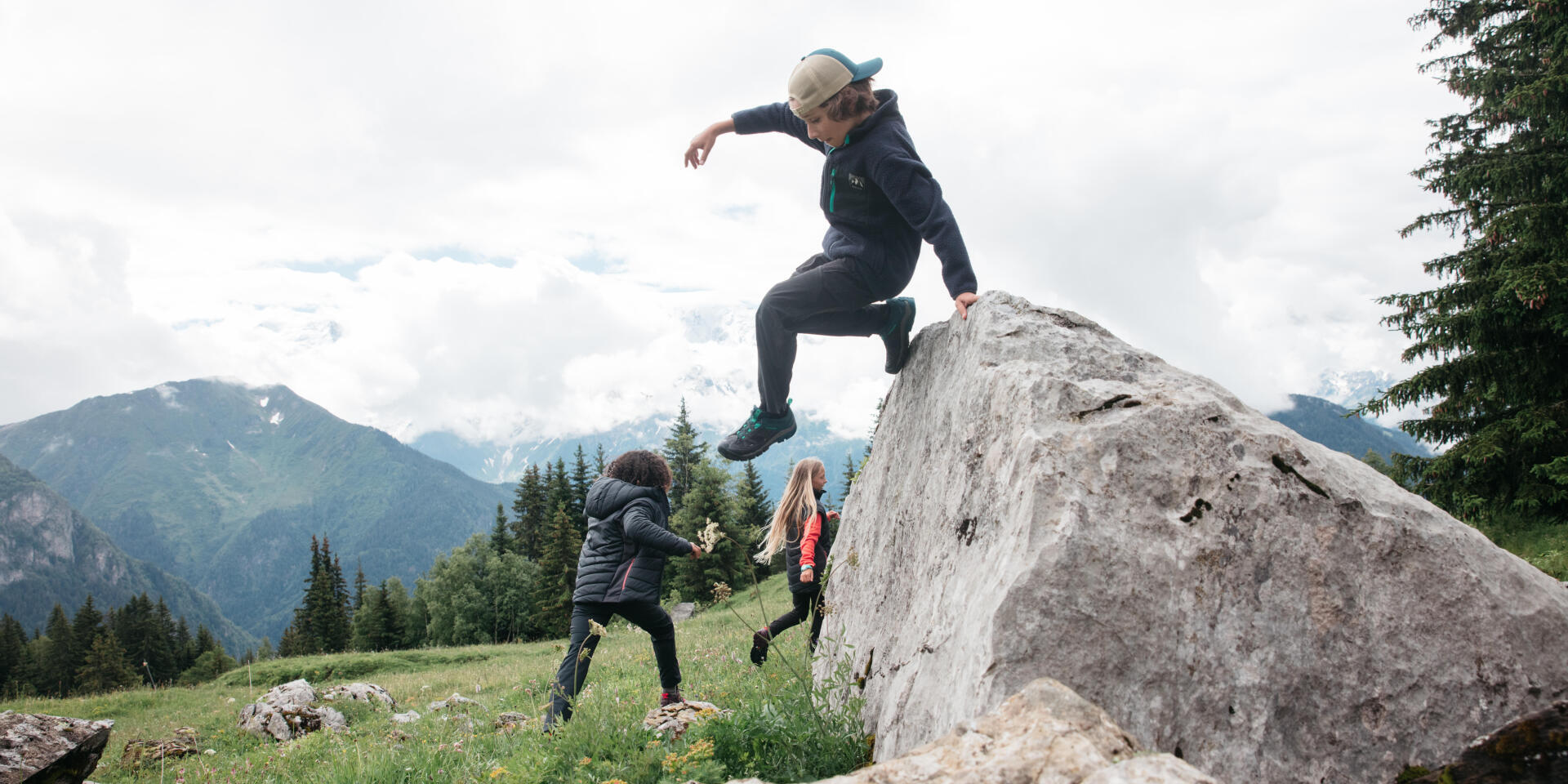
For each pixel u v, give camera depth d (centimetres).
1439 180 1528
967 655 248
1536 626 248
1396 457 1519
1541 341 1362
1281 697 235
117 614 10756
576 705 494
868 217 387
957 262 363
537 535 7512
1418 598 249
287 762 751
